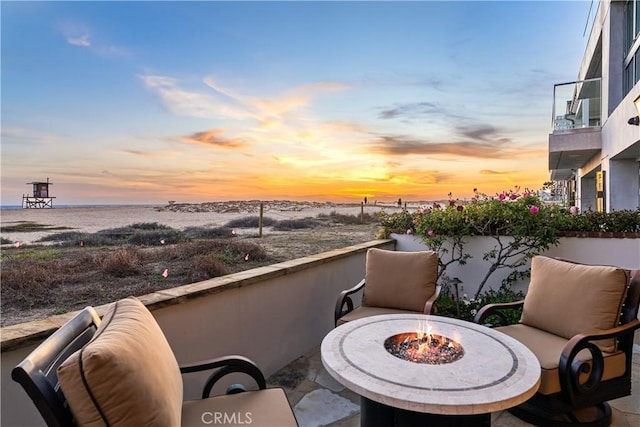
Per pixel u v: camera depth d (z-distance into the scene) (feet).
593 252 13.61
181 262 18.15
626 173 24.82
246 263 18.54
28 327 5.22
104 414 3.25
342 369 5.47
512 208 14.26
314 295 11.16
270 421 4.75
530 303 8.41
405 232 16.66
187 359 7.14
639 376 8.98
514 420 7.25
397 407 4.68
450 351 6.17
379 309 9.89
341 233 31.55
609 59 26.40
